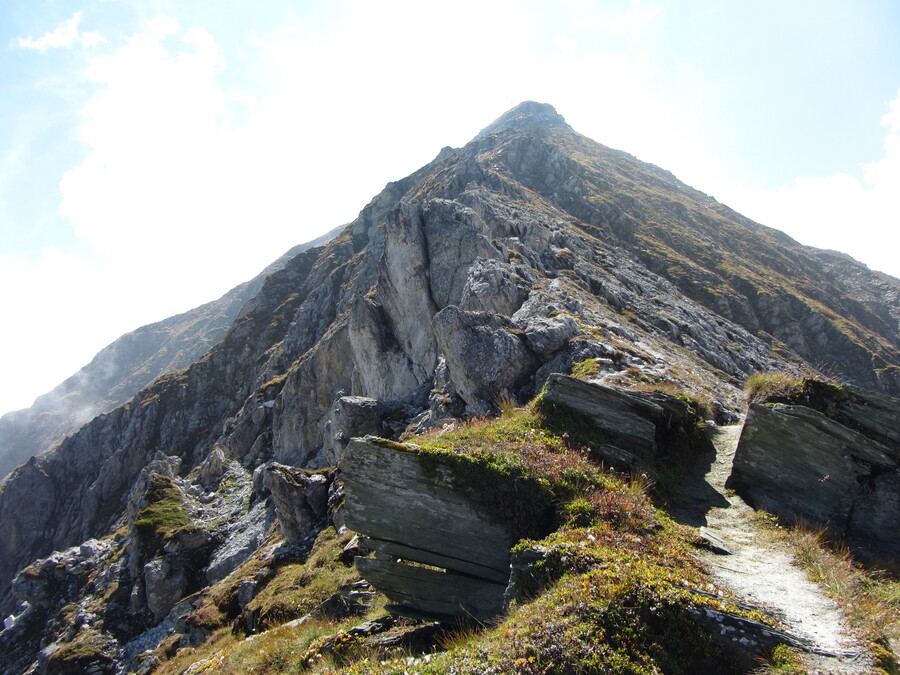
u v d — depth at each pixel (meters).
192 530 47.44
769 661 6.18
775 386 13.52
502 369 21.84
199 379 125.62
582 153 169.62
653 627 6.73
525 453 11.15
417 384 43.19
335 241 147.88
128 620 44.06
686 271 98.44
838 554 9.16
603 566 7.75
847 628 6.60
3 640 56.41
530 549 8.73
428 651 9.29
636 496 10.27
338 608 14.26
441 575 10.34
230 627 20.77
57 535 113.19
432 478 10.68
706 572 8.26
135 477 112.81
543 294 33.00
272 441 76.06
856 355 93.50
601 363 20.58
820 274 140.12
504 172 126.56
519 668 6.34
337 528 23.95
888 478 10.36
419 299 43.91
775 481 11.36
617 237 108.81
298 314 114.25
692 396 15.74
